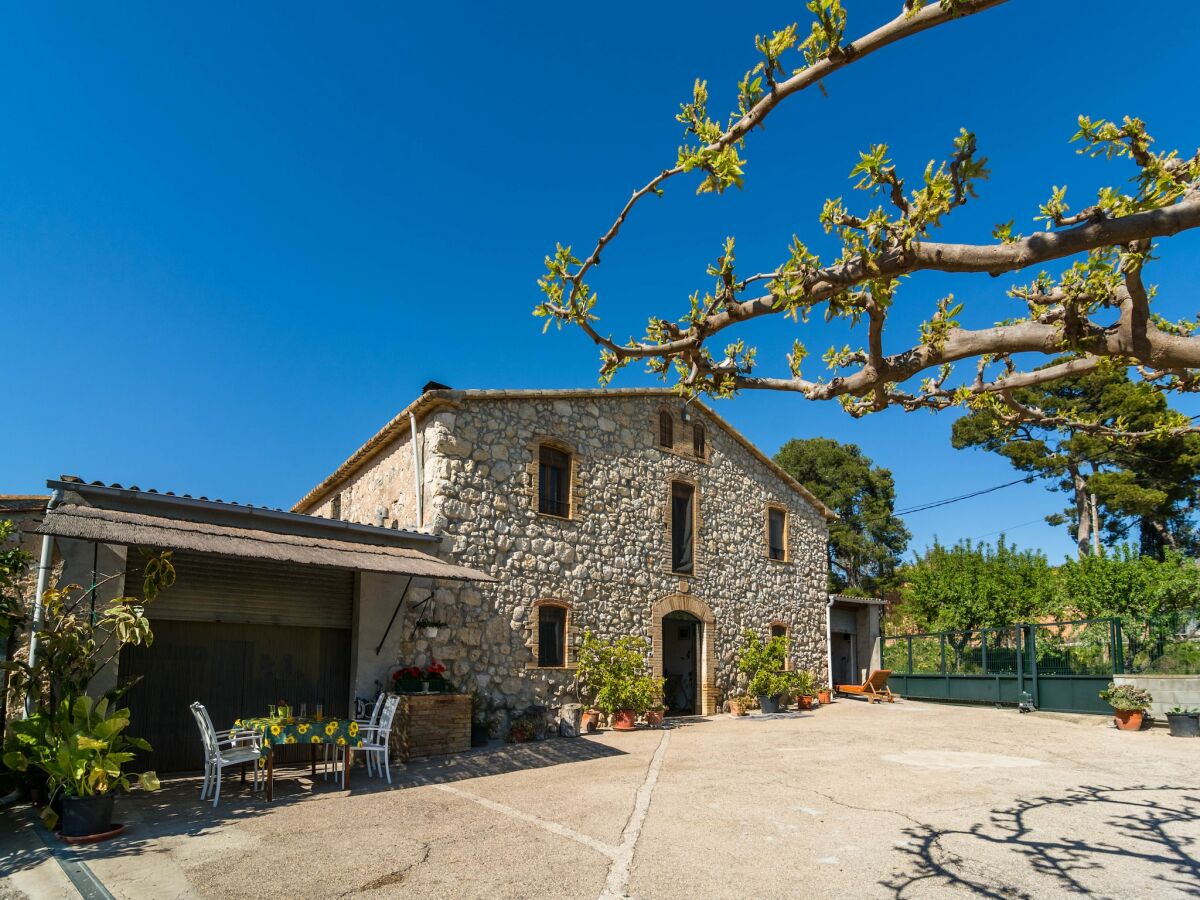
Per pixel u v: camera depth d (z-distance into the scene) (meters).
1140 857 5.63
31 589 9.31
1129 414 21.31
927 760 10.01
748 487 18.44
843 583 34.81
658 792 7.91
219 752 7.53
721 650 16.53
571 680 13.20
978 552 21.69
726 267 3.90
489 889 4.99
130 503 8.62
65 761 6.09
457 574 10.03
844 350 5.09
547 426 13.73
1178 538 28.23
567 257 4.00
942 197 3.04
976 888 5.00
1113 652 15.72
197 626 9.26
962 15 2.72
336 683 10.35
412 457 12.59
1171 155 3.34
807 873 5.30
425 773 9.02
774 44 3.09
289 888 5.00
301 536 9.84
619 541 14.64
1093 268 3.48
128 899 4.80
